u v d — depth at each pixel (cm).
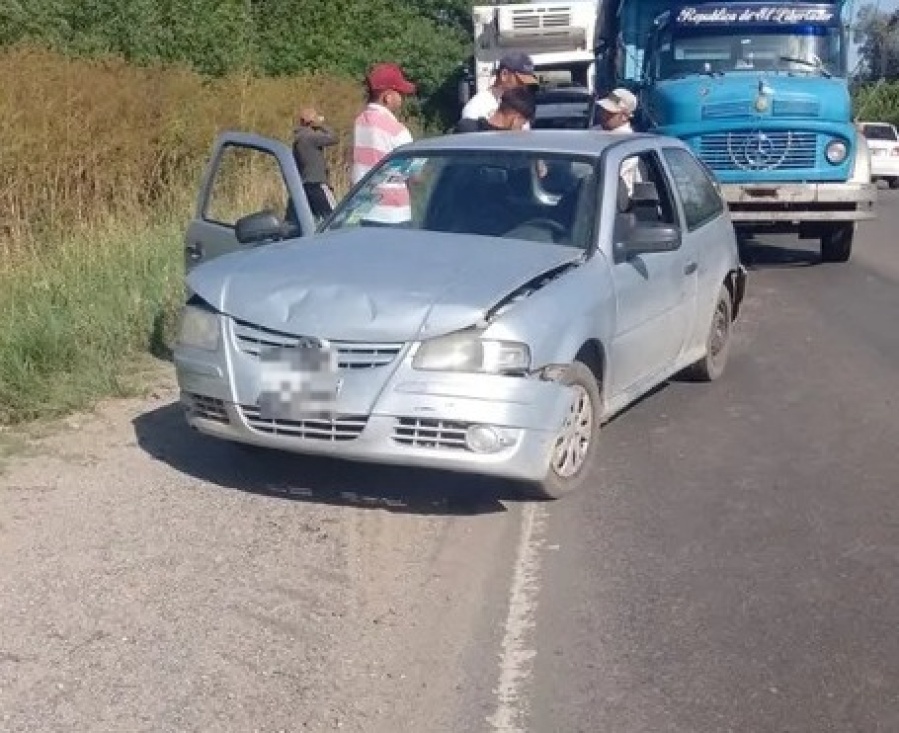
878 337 1145
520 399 625
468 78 3103
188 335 675
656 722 460
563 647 518
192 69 2066
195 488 688
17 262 1218
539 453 639
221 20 2394
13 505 654
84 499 666
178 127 1673
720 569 600
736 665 504
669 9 1691
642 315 776
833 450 793
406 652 510
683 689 484
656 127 1591
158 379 911
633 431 833
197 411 675
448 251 705
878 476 742
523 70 1047
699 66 1644
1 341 884
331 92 2536
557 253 718
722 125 1542
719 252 945
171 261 1205
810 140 1545
